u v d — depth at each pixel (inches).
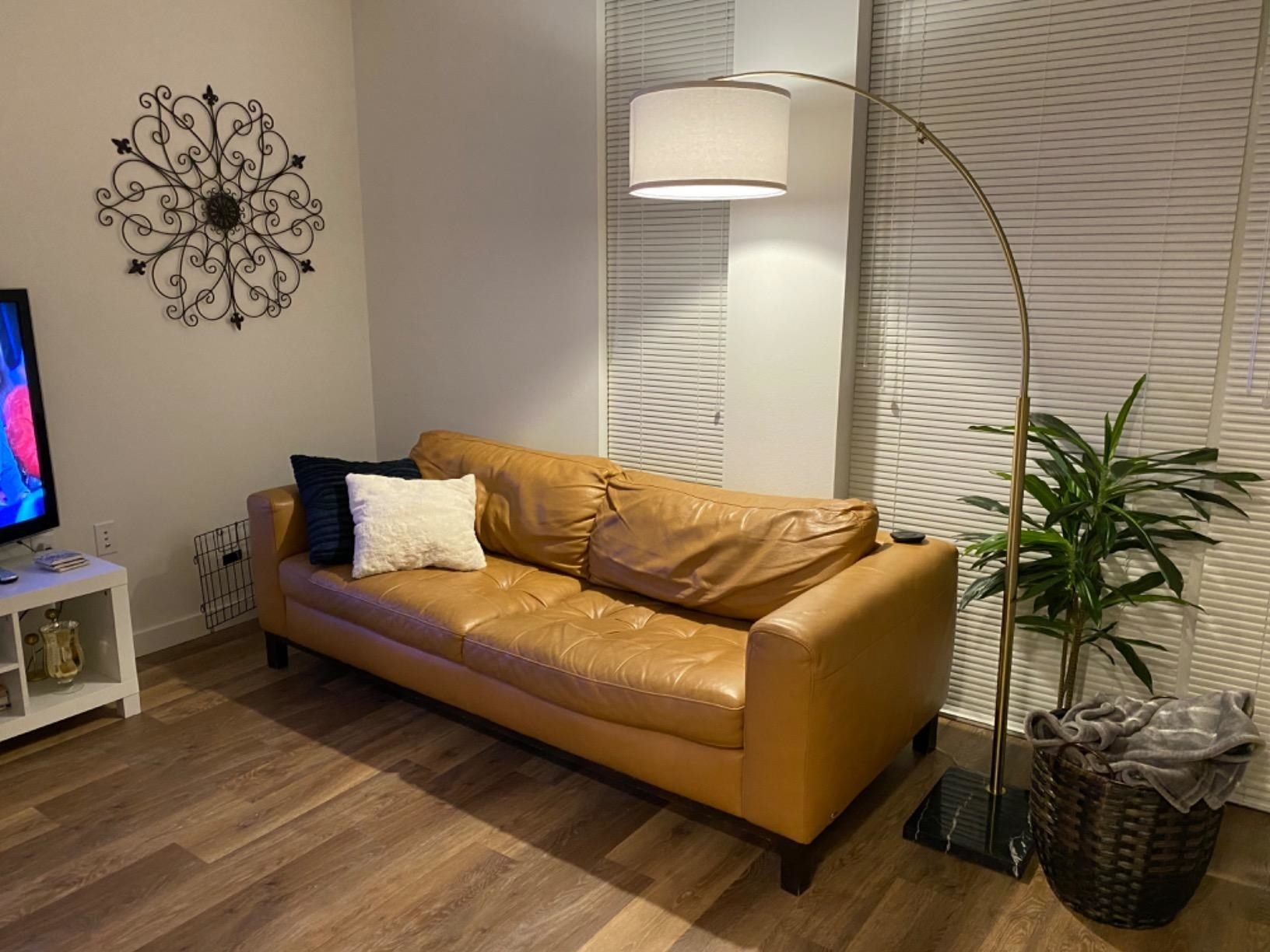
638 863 89.9
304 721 117.6
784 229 114.0
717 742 85.0
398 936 79.7
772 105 92.5
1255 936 80.1
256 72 141.6
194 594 143.6
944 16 105.3
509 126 138.9
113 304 128.3
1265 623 97.3
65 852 90.8
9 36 114.3
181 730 115.0
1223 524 98.0
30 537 121.6
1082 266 101.8
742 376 120.6
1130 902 79.1
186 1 131.3
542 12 132.0
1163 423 99.8
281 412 152.5
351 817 97.1
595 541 118.3
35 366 115.0
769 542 103.7
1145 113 96.0
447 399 156.2
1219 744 75.0
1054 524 101.0
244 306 144.6
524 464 129.0
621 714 90.8
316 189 152.8
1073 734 80.6
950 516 114.6
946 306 110.4
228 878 87.3
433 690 110.0
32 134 117.5
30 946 78.5
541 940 79.5
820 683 79.9
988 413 109.9
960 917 82.3
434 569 121.0
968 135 106.0
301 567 123.7
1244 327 94.0
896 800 100.0
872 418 117.9
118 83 125.2
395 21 148.6
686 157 92.5
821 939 79.7
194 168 135.3
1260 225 91.8
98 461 129.4
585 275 135.2
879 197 112.7
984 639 114.6
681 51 122.3
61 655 114.5
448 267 150.9
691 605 108.3
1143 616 103.7
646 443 136.3
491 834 94.3
